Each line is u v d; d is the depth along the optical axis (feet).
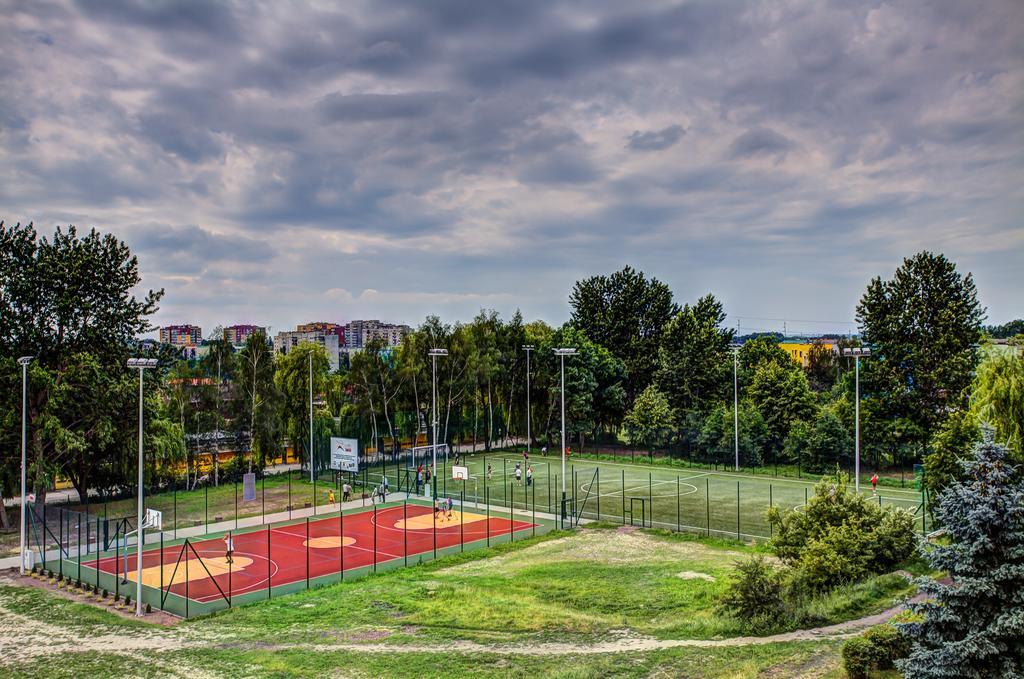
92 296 216.13
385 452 337.11
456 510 210.38
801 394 306.76
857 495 124.47
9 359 192.13
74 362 203.92
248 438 278.46
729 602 102.83
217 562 157.28
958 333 270.87
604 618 108.68
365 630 106.32
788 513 126.41
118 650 101.35
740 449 283.38
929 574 111.04
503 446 363.15
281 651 98.37
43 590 136.77
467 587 129.29
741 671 79.56
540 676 85.10
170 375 262.88
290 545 172.14
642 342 394.73
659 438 312.50
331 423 299.38
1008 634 57.72
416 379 320.91
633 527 183.21
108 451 222.69
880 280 286.05
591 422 348.18
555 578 135.13
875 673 68.95
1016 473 62.28
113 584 140.97
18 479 192.75
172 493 245.65
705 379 344.69
